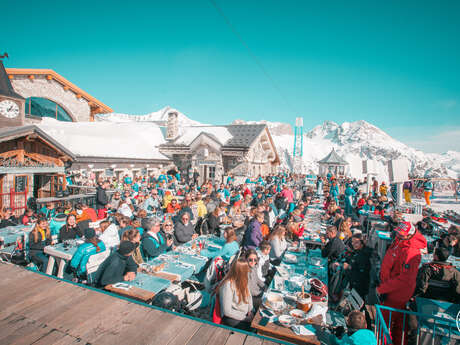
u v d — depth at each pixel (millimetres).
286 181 28828
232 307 4207
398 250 4605
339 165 41219
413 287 4324
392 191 12781
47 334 2326
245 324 4184
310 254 6992
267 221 10641
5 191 12062
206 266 6746
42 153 13883
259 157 29688
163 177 22297
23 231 8195
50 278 3346
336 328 4129
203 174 26703
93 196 14148
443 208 20656
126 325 2502
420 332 4008
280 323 3885
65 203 12664
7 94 15234
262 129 28219
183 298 5461
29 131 12648
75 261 5523
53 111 29781
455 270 4617
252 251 5168
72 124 26844
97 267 5609
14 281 3250
